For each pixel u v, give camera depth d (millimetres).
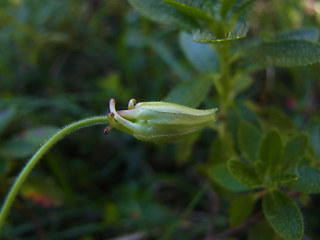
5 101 161
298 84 157
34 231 137
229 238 117
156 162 160
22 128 160
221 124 116
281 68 168
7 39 189
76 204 142
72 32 195
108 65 192
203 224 132
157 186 151
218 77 104
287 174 80
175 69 164
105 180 157
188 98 98
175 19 91
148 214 136
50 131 125
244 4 88
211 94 159
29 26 186
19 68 187
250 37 171
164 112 76
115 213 132
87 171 155
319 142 107
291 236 76
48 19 195
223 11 88
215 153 113
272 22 173
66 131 81
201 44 113
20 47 187
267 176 83
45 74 185
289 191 96
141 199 140
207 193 144
